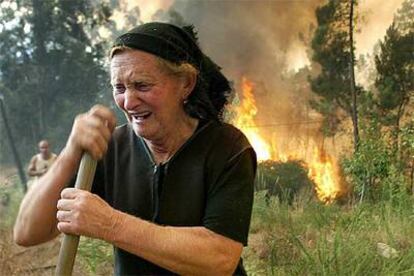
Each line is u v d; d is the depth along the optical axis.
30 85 11.01
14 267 3.41
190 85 1.17
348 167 4.71
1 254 3.51
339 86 10.07
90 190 1.15
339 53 10.18
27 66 11.05
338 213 3.61
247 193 1.15
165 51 1.09
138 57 1.09
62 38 11.29
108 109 1.14
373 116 6.46
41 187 1.15
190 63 1.14
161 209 1.18
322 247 2.83
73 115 11.02
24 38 11.05
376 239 3.01
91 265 3.20
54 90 11.06
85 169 1.09
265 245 3.06
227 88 1.26
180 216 1.17
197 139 1.19
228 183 1.15
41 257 3.61
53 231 1.18
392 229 3.14
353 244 2.86
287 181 7.17
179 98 1.16
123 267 1.23
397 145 4.73
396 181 3.98
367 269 2.65
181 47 1.12
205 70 1.21
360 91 8.52
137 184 1.21
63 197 1.05
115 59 1.12
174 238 1.06
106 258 3.26
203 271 1.07
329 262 2.68
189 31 1.22
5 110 10.78
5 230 4.23
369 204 3.73
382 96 7.25
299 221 3.47
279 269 2.80
